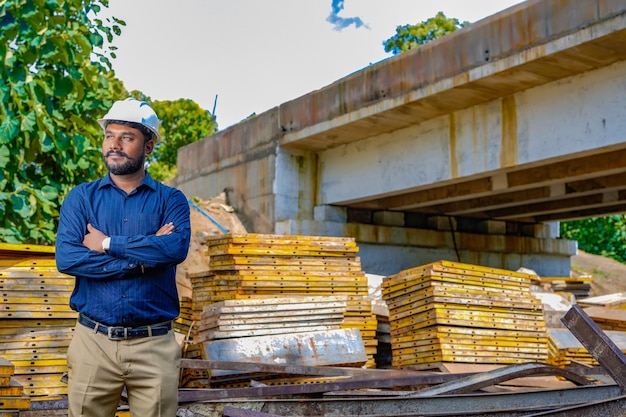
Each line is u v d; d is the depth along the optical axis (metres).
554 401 5.86
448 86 13.55
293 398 6.78
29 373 6.75
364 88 15.50
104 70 11.17
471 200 18.89
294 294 9.83
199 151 22.14
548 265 22.11
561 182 15.22
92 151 10.61
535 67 12.47
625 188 15.96
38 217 9.99
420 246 19.62
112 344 4.32
